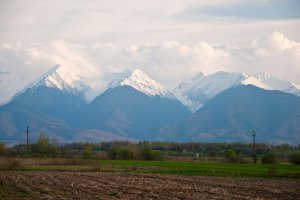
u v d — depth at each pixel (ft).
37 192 207.62
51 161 490.08
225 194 210.38
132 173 363.35
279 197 203.31
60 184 247.09
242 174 365.81
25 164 473.26
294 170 403.75
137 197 191.01
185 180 294.46
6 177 292.20
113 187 233.76
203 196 200.03
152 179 298.15
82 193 205.36
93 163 487.61
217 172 387.14
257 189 238.48
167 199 186.19
